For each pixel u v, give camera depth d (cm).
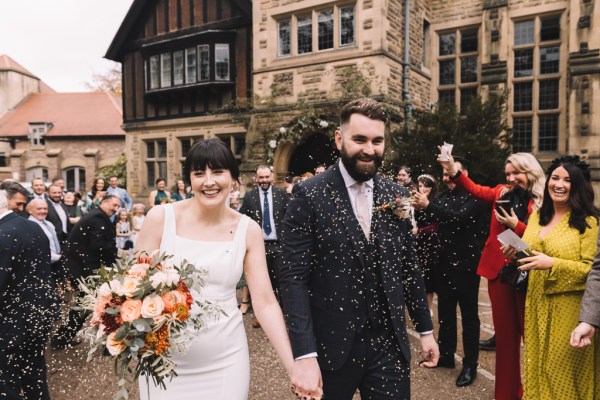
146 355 154
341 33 974
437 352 195
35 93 2836
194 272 176
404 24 1000
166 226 195
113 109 2608
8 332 275
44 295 294
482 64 1041
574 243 239
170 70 1323
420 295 198
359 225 183
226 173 190
